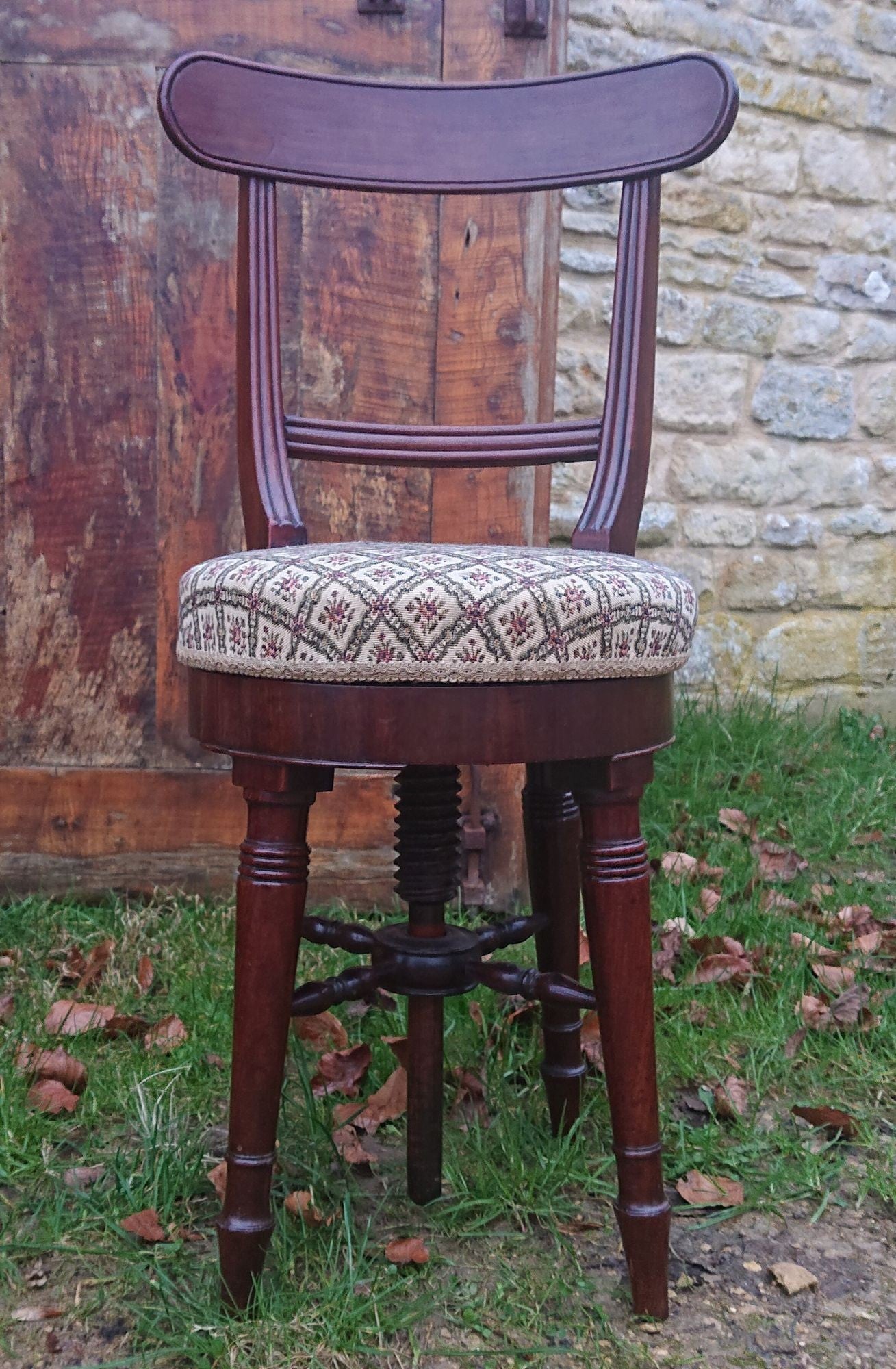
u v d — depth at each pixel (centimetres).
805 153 325
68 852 212
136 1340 106
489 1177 129
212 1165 132
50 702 210
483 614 91
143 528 207
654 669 101
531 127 132
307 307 200
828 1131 144
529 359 200
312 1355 102
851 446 340
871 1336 108
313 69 198
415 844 123
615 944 105
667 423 317
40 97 198
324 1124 134
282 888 102
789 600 335
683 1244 122
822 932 196
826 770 281
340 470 203
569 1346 106
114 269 202
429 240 200
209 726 104
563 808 133
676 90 125
